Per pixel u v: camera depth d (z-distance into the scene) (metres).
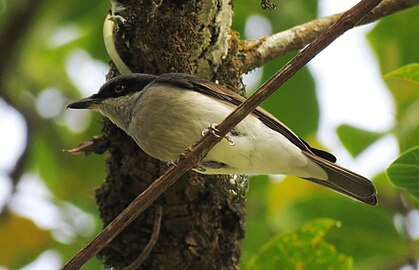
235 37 10.55
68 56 15.66
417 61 13.04
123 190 10.06
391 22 13.21
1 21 14.48
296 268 10.86
